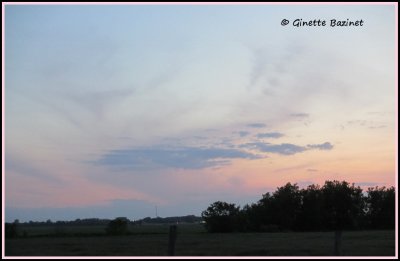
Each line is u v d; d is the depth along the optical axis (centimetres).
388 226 8475
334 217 8500
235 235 5684
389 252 2584
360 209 8525
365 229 8312
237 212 7594
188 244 3619
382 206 8469
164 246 3375
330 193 8469
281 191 8356
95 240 4334
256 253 2695
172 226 1919
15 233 5250
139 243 3769
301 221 8300
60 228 7288
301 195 8412
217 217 7481
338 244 2125
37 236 5334
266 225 7956
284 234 6134
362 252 2569
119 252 2816
